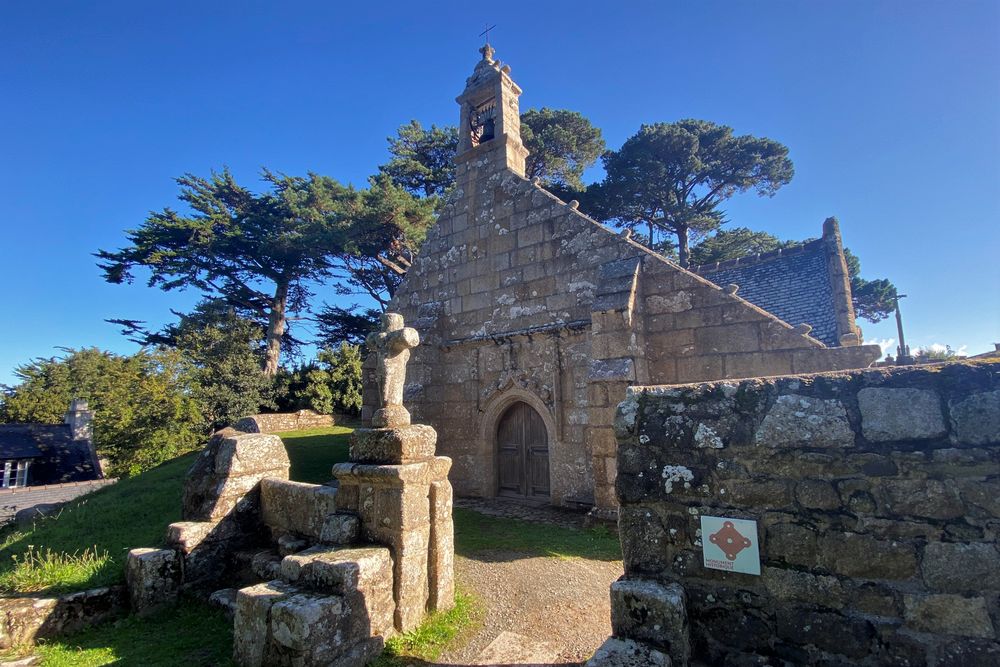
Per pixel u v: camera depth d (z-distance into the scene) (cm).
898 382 255
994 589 223
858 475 256
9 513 2153
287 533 583
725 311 845
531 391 1049
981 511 229
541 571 621
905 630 238
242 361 2592
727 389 299
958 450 236
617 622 293
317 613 365
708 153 2772
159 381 2331
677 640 272
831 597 255
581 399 982
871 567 248
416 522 459
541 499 1055
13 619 455
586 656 420
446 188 2869
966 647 226
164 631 485
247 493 616
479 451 1121
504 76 1255
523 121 2686
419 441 479
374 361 1217
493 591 557
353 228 2305
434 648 427
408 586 445
